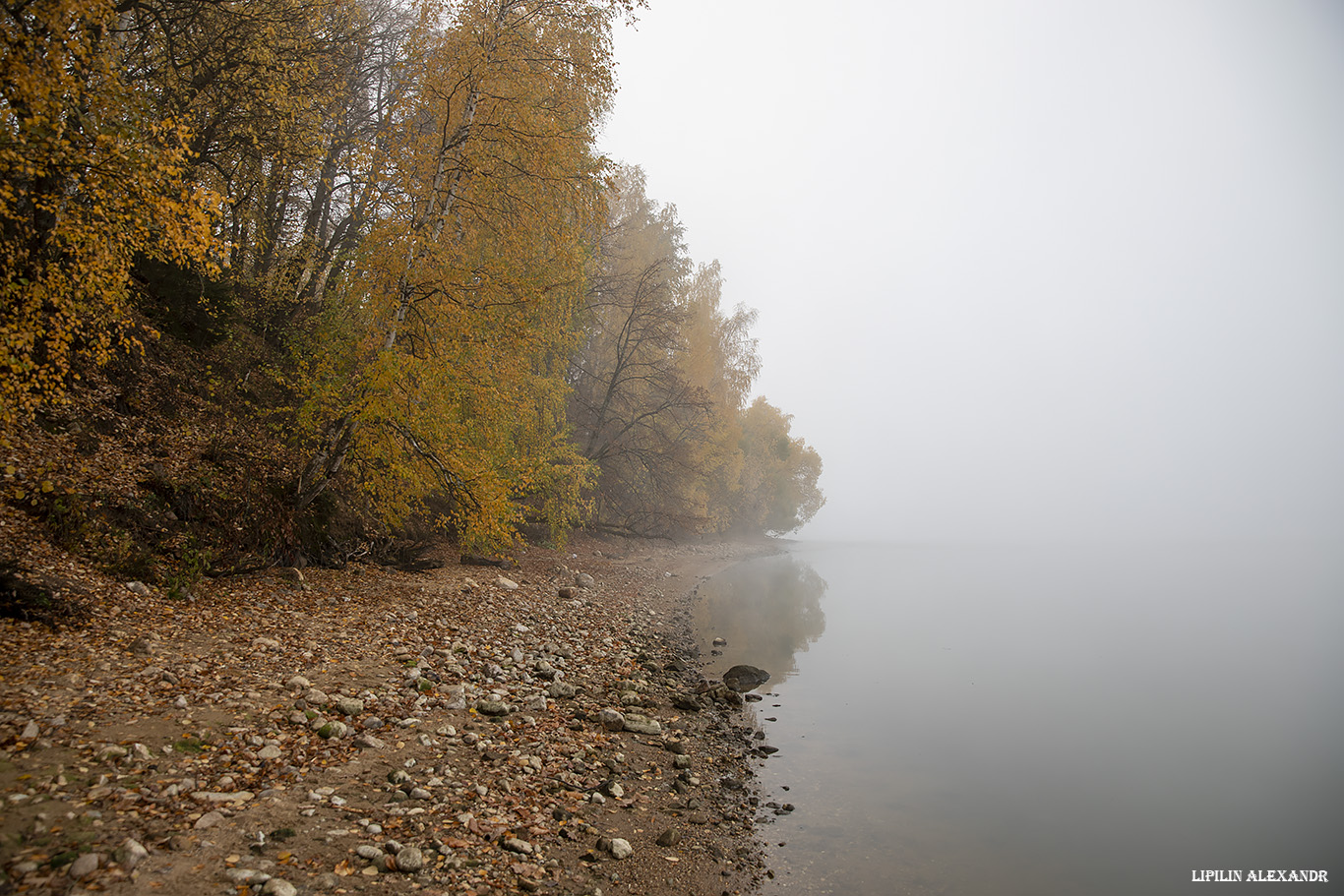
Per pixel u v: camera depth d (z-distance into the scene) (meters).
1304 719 11.98
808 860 5.79
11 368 6.71
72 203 6.75
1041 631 20.67
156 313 13.06
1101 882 5.93
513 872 4.51
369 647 8.76
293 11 13.54
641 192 29.66
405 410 10.90
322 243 18.23
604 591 18.98
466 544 13.82
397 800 5.07
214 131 13.40
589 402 28.09
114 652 6.48
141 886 3.42
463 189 12.09
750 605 22.02
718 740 8.72
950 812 7.26
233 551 10.49
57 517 8.16
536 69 11.94
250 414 13.75
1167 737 10.71
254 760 5.12
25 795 3.95
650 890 4.75
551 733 7.39
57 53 6.38
